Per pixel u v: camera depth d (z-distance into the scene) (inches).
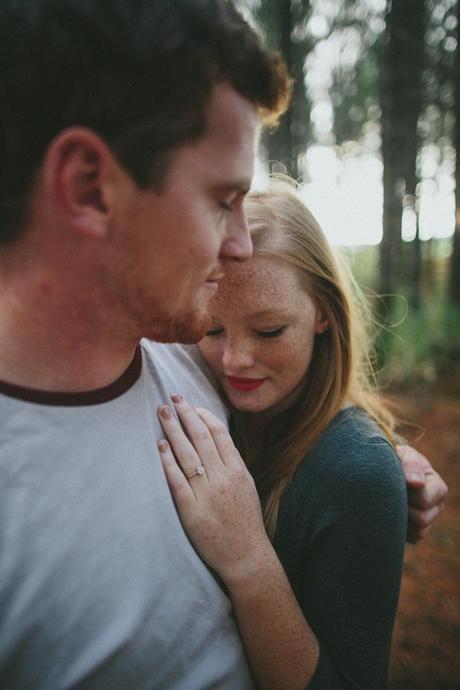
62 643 29.2
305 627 39.8
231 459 37.9
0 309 29.9
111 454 32.1
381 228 414.9
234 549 35.9
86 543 29.9
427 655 119.1
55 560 29.1
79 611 29.4
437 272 607.8
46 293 29.1
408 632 126.7
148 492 33.0
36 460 29.7
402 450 60.4
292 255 42.2
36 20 23.7
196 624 33.5
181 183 26.9
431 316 373.7
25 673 29.1
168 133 25.7
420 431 239.8
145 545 31.7
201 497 35.7
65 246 27.6
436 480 56.8
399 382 295.7
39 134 25.1
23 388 30.3
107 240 27.3
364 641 42.8
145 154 25.7
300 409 48.8
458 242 408.2
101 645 29.6
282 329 43.3
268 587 36.7
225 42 26.1
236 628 37.1
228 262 32.5
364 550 41.9
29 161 25.7
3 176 26.3
